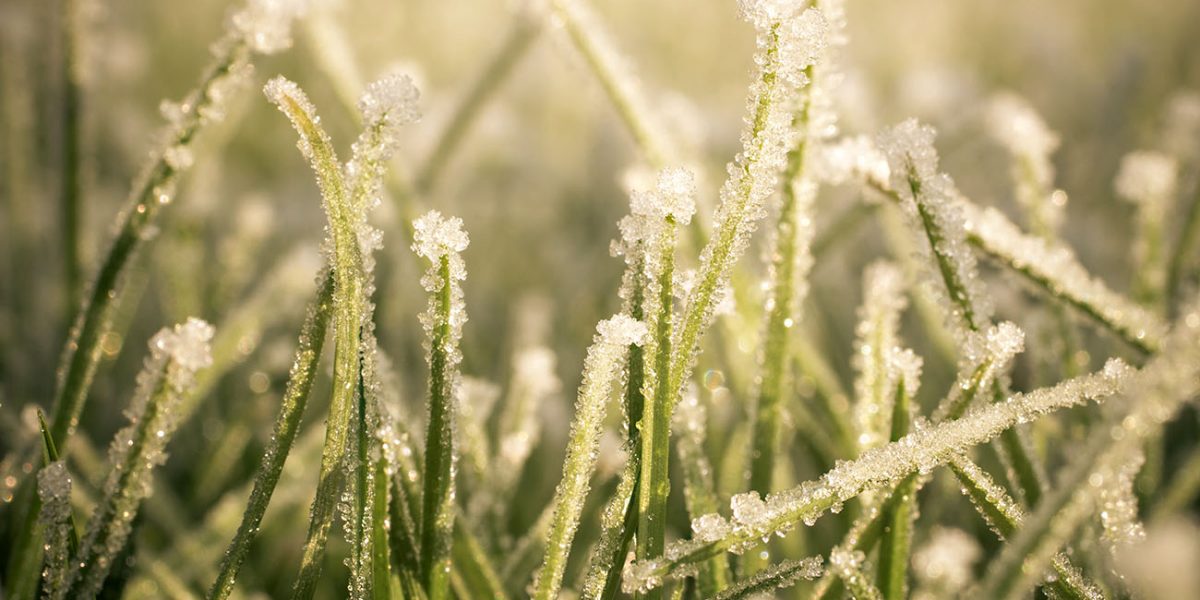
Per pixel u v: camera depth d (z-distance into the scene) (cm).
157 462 35
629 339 34
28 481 40
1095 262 71
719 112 96
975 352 36
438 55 118
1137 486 43
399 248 60
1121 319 40
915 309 61
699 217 44
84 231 48
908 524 36
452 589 37
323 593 46
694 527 36
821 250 51
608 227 84
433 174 55
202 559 44
